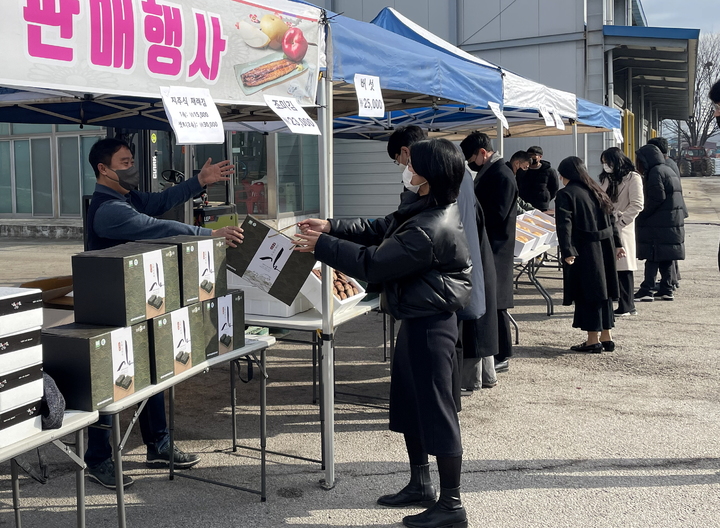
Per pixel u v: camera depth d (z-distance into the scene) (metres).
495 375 5.34
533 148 9.71
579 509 3.35
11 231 17.12
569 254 5.87
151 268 2.82
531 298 8.94
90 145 16.34
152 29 2.69
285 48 3.31
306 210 14.34
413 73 4.33
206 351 3.19
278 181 13.28
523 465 3.88
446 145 3.02
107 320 2.72
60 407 2.39
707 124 56.09
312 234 3.17
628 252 7.41
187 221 6.95
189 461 3.95
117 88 2.57
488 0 13.50
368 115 3.84
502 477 3.73
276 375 5.80
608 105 13.23
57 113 5.32
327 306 3.59
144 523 3.27
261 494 3.51
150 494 3.60
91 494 3.63
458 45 13.84
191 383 5.57
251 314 3.91
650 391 5.16
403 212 3.12
